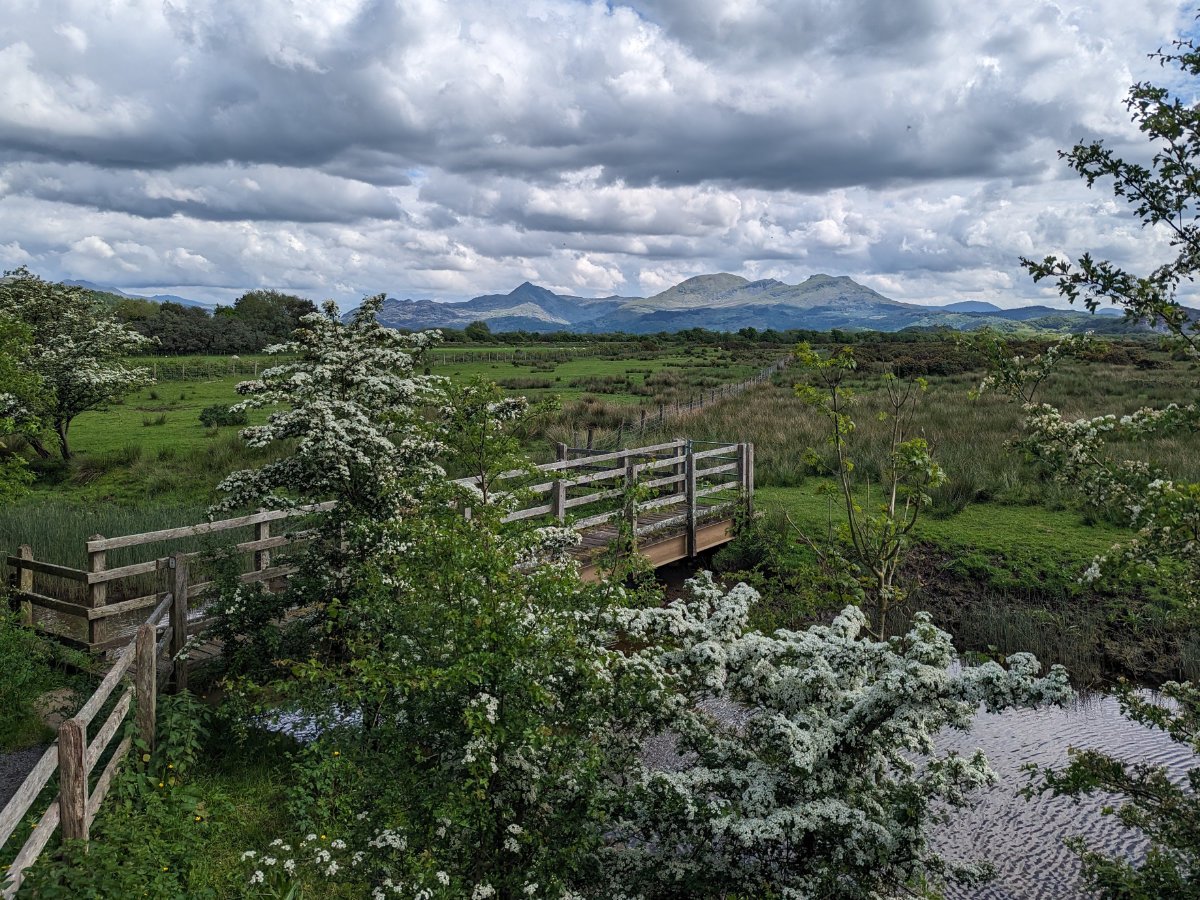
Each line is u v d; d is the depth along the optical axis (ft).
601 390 135.74
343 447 25.88
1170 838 15.01
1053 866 22.86
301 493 28.60
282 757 23.70
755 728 18.56
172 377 163.43
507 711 16.51
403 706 17.66
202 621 28.22
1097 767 16.06
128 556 39.63
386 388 28.17
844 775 17.31
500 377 162.20
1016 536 46.01
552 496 37.96
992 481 53.78
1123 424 15.74
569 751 17.24
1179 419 14.98
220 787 21.48
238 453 71.82
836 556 28.27
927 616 17.60
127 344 79.36
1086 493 16.63
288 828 19.77
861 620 19.92
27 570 30.17
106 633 29.40
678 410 93.97
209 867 17.80
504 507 21.81
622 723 19.13
